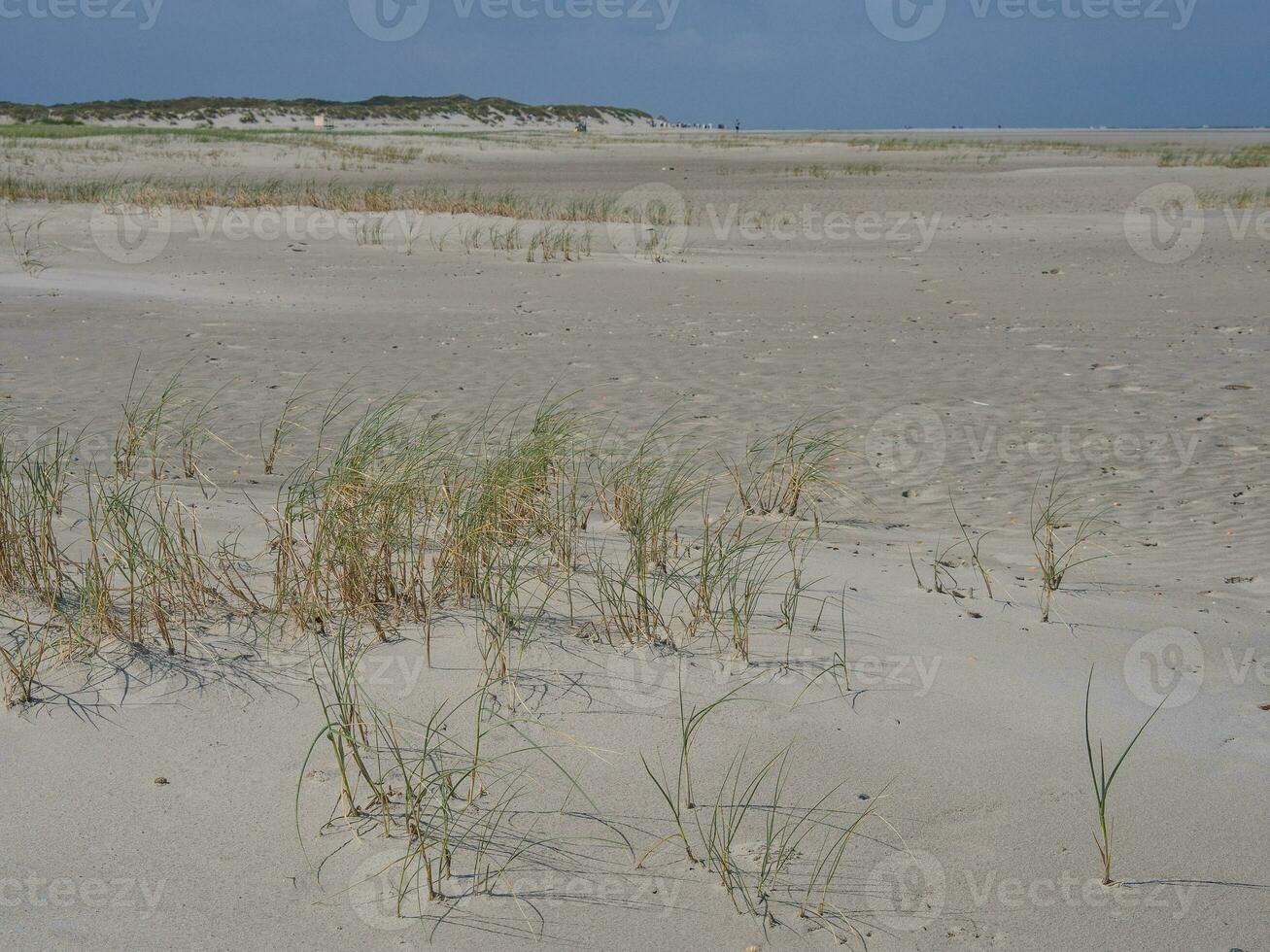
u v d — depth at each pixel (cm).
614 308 1396
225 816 289
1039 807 308
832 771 321
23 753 310
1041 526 617
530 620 404
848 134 9750
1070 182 3269
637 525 500
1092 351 1104
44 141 3847
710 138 6956
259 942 248
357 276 1627
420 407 871
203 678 352
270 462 704
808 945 254
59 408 852
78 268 1591
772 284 1599
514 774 312
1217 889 277
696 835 291
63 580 417
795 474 643
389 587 413
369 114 9062
